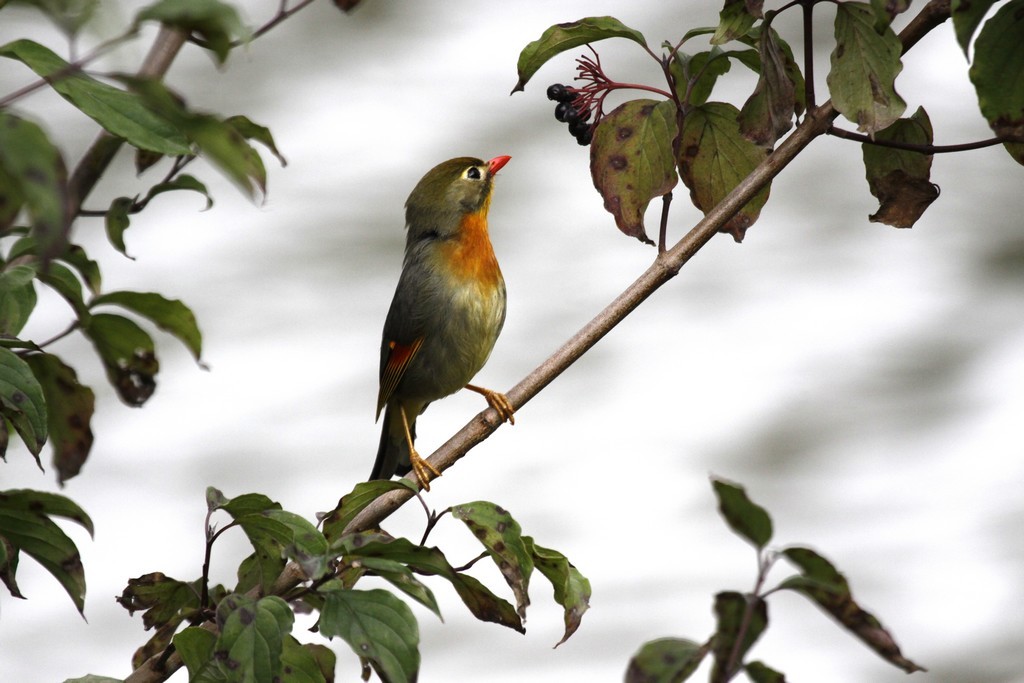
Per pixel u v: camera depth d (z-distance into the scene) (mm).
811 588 4070
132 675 5738
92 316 6359
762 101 6551
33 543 5473
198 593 6176
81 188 5816
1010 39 5867
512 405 6812
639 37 6945
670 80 6945
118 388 6605
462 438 7348
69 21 3643
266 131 5500
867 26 6180
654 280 6875
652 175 7090
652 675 4027
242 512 5473
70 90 4430
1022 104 5957
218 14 3539
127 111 4500
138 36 3645
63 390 6383
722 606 3996
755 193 6699
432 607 4895
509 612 5602
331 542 5930
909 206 7293
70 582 5535
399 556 5227
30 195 3152
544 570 6102
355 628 4832
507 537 5602
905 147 6582
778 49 6602
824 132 6660
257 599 4938
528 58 6988
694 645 4062
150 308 6188
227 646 4762
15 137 3178
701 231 6879
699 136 7445
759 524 4023
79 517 5391
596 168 7152
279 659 4777
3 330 5953
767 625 3961
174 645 5473
